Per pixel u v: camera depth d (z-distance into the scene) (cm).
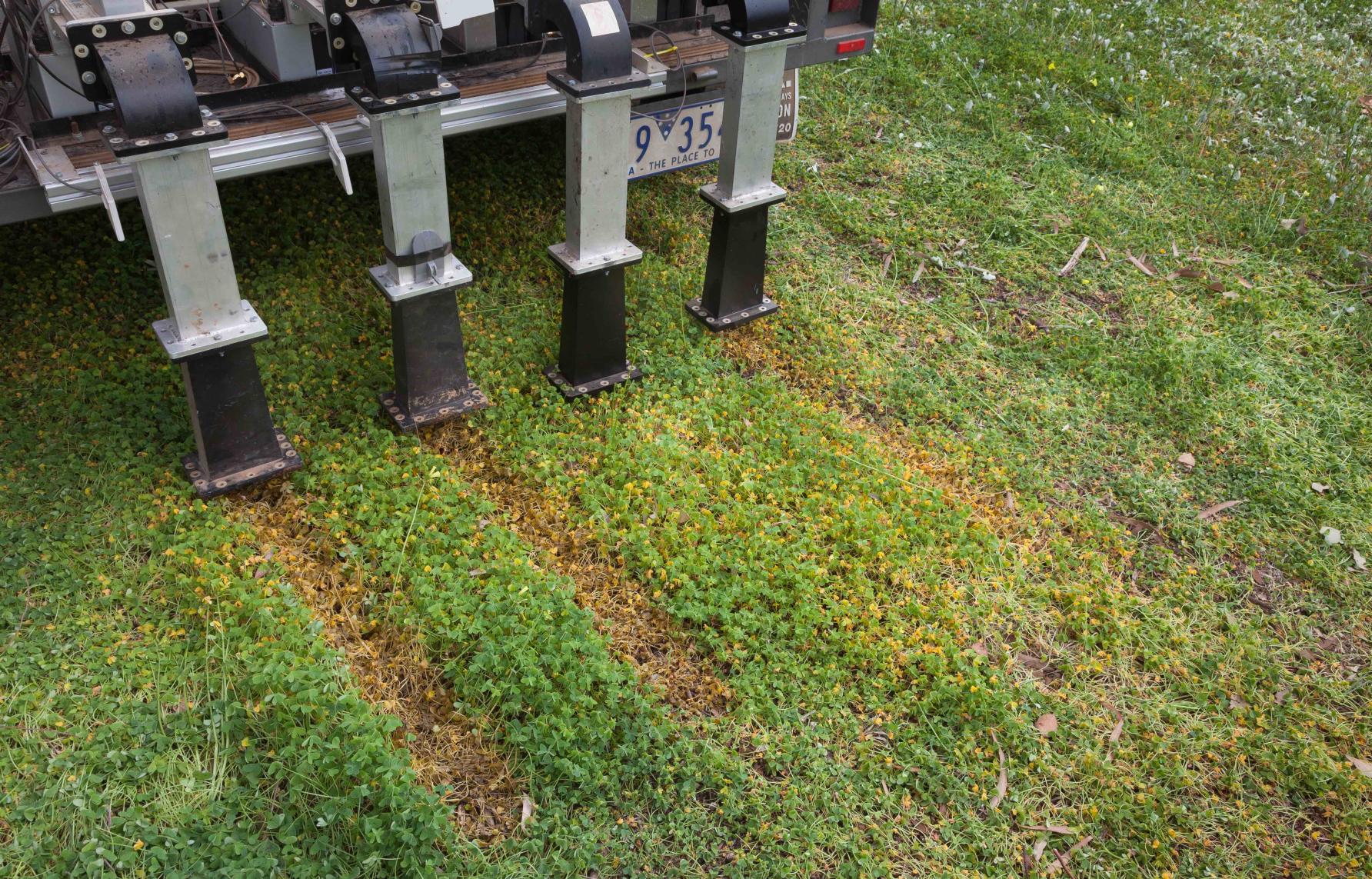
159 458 372
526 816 285
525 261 493
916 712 322
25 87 361
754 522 371
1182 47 775
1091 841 295
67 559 332
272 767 281
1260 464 430
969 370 470
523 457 388
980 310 509
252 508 363
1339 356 496
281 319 441
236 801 277
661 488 378
